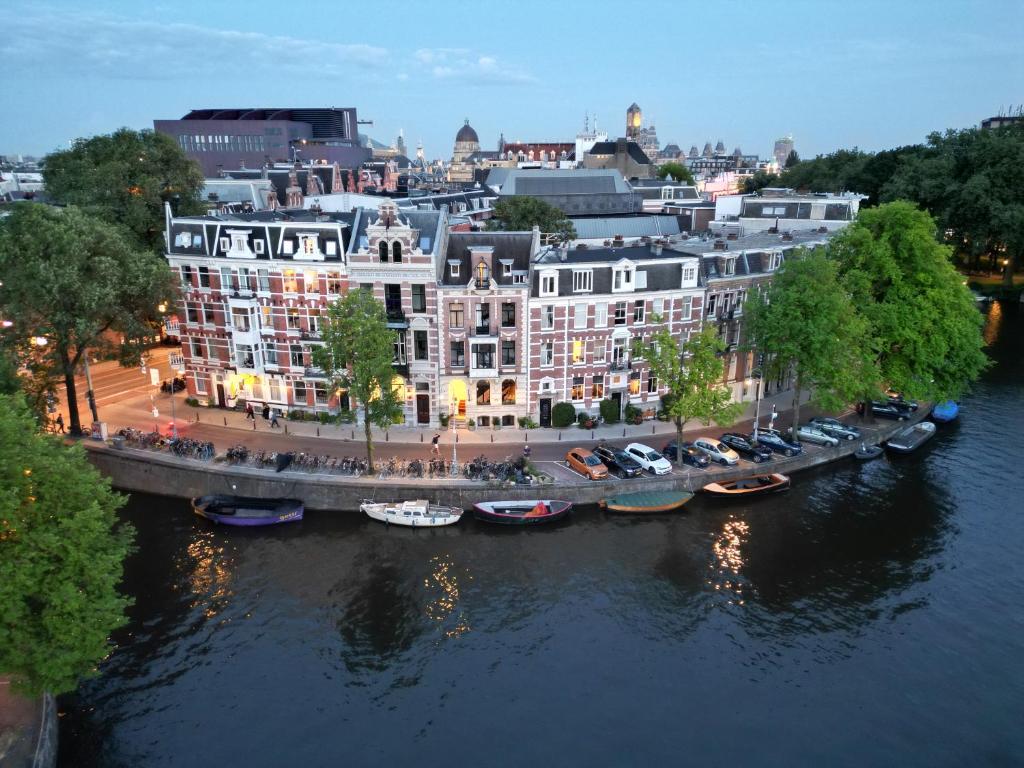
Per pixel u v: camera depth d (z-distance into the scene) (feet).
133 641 143.23
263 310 227.40
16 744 108.99
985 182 414.41
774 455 215.51
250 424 228.63
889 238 238.89
